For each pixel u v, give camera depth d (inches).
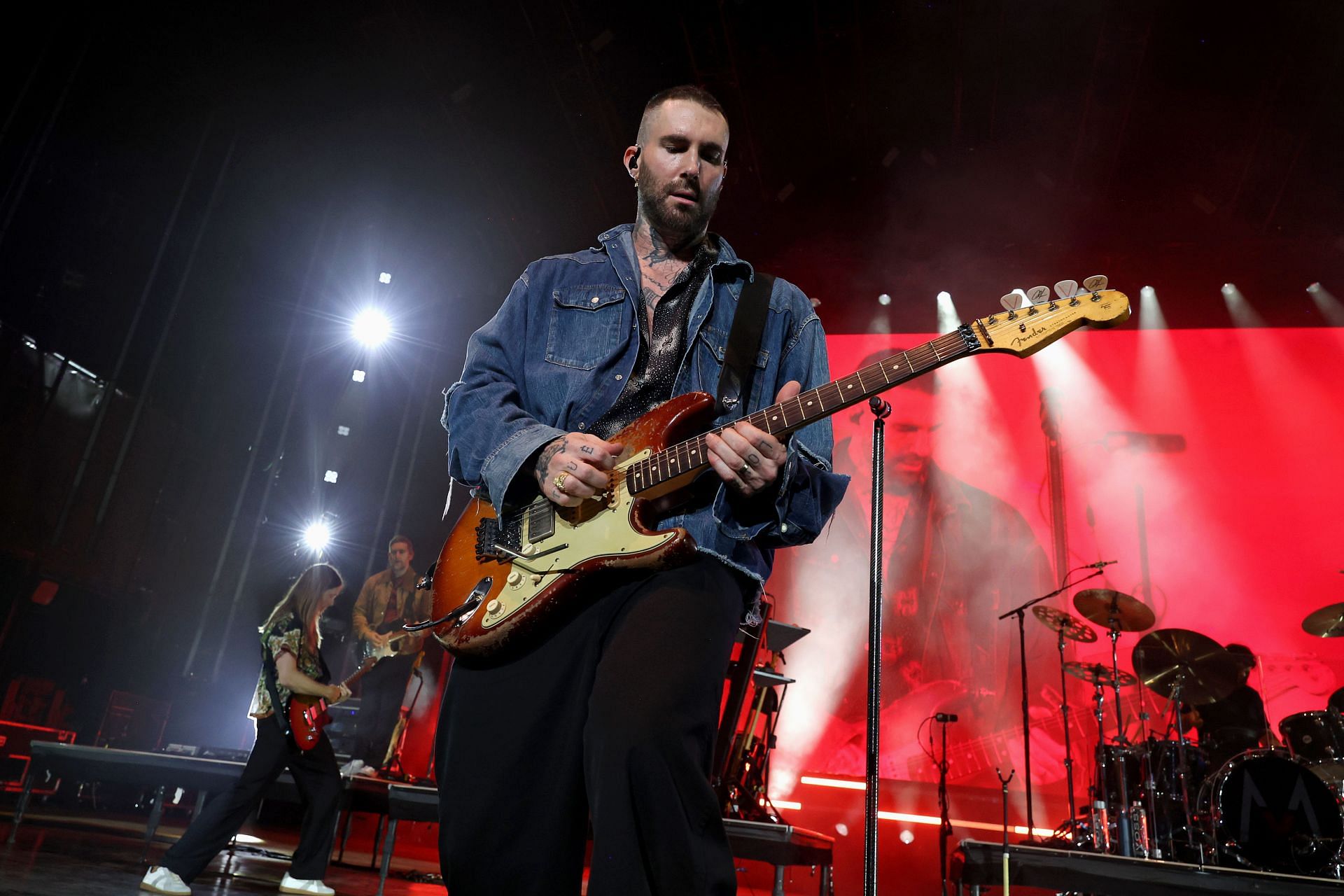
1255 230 403.9
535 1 333.1
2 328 329.7
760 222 452.4
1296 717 257.9
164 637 414.3
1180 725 258.4
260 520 461.7
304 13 350.9
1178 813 229.3
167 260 399.5
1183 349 414.9
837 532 416.5
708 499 66.0
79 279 360.5
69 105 344.8
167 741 398.6
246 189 430.6
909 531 410.6
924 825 333.7
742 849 179.3
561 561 62.6
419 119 394.6
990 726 371.2
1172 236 415.8
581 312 75.2
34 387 343.9
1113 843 234.7
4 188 327.0
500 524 66.9
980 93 384.8
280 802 329.1
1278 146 367.6
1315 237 394.9
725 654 58.4
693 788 51.9
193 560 430.6
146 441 397.7
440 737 66.1
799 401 66.1
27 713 334.3
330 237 472.4
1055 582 393.1
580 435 64.6
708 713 55.7
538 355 74.9
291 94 399.5
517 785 60.2
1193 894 167.2
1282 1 317.1
